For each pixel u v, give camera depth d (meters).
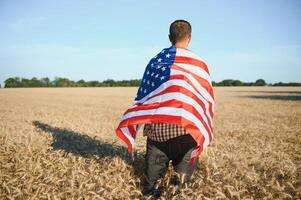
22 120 14.23
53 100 32.97
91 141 7.63
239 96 43.47
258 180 4.66
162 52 4.73
